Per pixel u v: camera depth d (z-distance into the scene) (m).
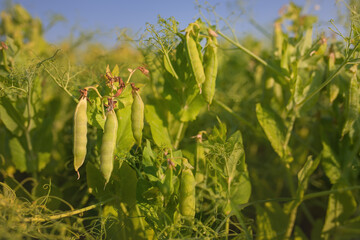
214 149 0.34
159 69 0.37
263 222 0.35
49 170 0.43
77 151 0.27
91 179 0.33
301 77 0.38
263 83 0.41
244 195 0.34
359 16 0.32
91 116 0.30
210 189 0.34
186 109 0.36
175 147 0.36
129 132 0.32
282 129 0.37
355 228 0.32
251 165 0.48
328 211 0.34
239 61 0.64
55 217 0.31
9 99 0.38
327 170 0.36
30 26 0.53
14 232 0.29
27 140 0.40
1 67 0.37
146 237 0.31
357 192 0.36
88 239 0.31
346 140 0.37
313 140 0.45
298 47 0.39
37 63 0.33
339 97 0.37
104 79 0.34
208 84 0.32
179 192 0.31
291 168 0.39
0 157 0.41
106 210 0.33
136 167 0.34
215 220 0.34
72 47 0.47
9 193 0.33
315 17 0.41
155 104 0.36
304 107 0.37
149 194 0.31
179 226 0.31
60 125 0.47
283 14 0.43
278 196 0.43
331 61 0.36
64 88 0.33
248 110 0.51
